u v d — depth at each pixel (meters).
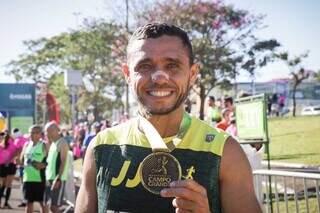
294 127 20.55
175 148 1.73
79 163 18.47
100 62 35.22
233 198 1.70
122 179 1.73
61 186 7.51
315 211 5.18
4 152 10.84
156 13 25.84
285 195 4.91
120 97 39.97
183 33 1.78
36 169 8.07
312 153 13.45
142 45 1.73
